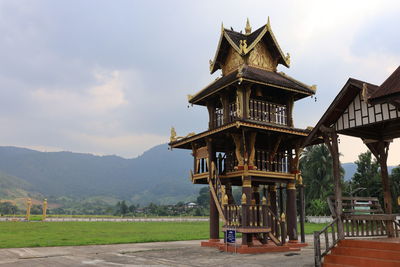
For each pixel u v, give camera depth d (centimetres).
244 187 1958
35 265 1577
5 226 4672
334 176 1459
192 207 15300
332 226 1390
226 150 2233
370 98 1205
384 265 1170
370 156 6212
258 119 2066
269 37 2300
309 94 2214
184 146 2559
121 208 16488
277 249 1923
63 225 5181
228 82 2042
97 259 1755
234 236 1919
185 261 1650
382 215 1498
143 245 2477
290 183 2194
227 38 2277
